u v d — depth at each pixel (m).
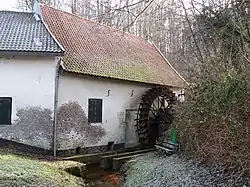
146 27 23.53
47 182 7.93
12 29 13.98
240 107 7.95
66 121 13.61
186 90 12.38
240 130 7.66
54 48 12.70
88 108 14.66
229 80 8.57
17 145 12.48
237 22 9.30
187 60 15.30
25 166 8.89
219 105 8.73
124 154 14.51
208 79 10.20
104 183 11.27
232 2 9.25
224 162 8.26
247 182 7.23
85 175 11.15
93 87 14.88
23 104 12.62
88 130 14.61
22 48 12.38
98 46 17.30
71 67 13.80
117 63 17.31
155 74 19.58
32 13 15.84
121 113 16.47
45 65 12.84
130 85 17.11
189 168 9.74
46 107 12.84
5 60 12.48
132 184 10.19
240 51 8.29
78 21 17.78
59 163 10.72
